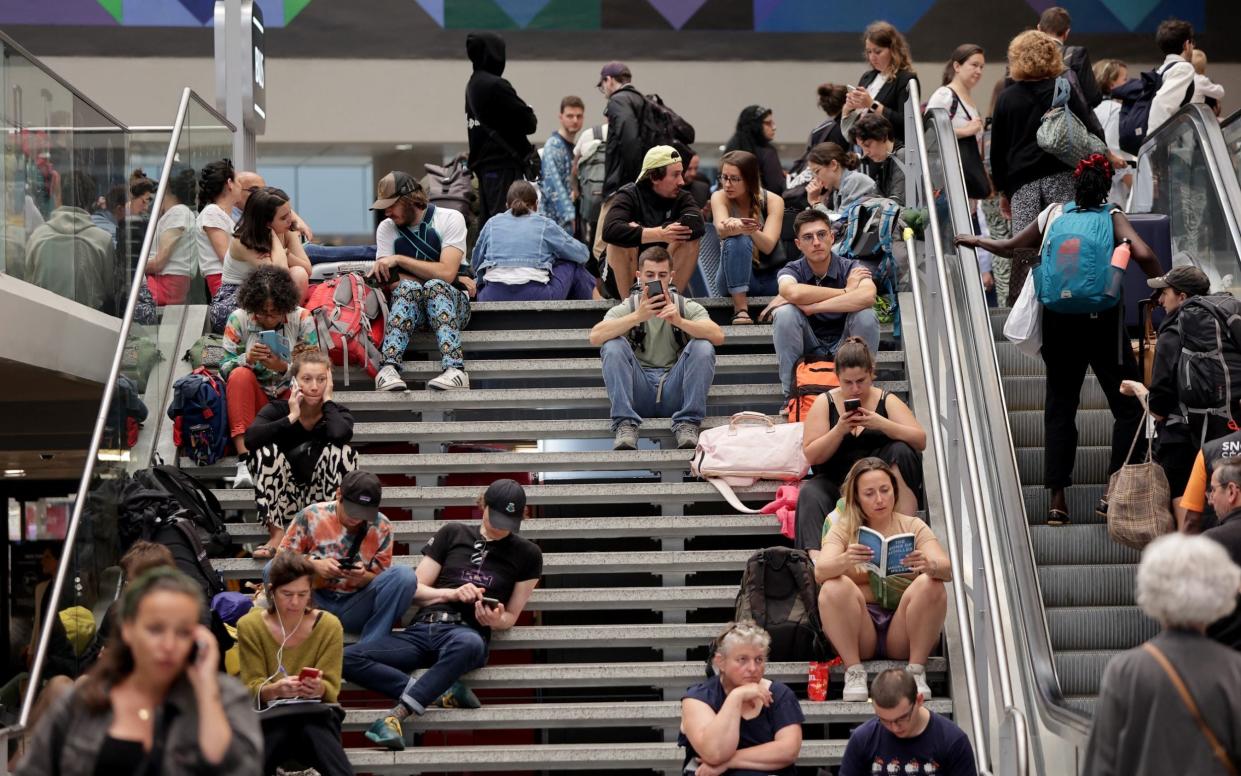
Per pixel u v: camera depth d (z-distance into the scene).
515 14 20.83
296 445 9.60
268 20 20.62
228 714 5.09
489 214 13.95
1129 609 8.57
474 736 9.39
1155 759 5.09
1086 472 9.60
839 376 9.29
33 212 10.07
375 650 8.63
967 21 21.08
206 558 9.13
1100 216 8.84
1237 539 6.71
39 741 4.93
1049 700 7.53
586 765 8.45
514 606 9.02
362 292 11.09
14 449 13.38
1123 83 14.47
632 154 12.92
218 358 10.73
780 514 9.62
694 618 9.94
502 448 11.36
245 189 12.45
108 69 20.16
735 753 7.62
